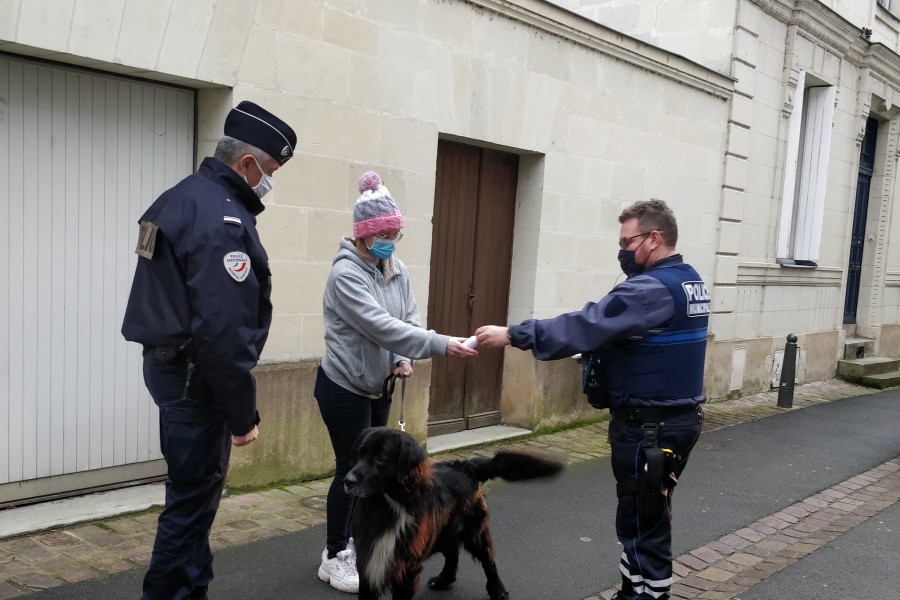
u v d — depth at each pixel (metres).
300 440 5.30
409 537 3.03
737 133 9.48
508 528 4.89
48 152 4.25
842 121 12.05
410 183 5.84
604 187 7.73
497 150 6.91
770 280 10.70
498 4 6.29
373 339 3.52
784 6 10.02
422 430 6.18
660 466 3.09
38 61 4.14
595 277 7.77
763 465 6.92
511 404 7.34
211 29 4.54
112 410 4.67
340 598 3.68
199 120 4.85
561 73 7.05
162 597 2.86
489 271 7.05
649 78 8.09
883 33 13.34
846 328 13.67
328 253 5.33
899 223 14.30
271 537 4.37
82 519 4.28
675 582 4.29
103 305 4.56
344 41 5.25
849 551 4.88
